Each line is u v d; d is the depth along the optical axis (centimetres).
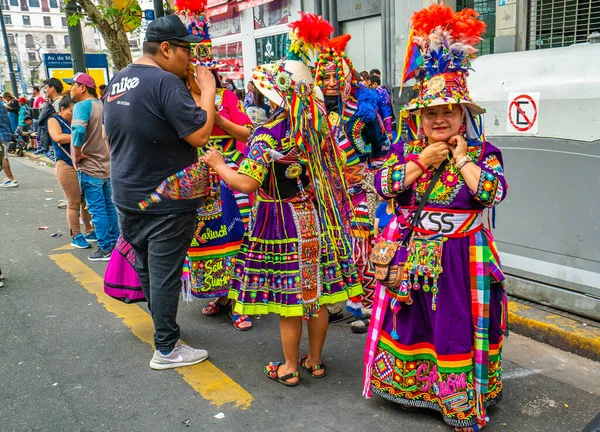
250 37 1216
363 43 962
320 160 307
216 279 403
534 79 369
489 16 761
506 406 295
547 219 377
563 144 357
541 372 332
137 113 311
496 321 274
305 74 297
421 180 266
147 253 349
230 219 399
